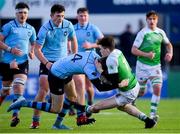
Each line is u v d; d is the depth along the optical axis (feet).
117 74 98.12
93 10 190.39
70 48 123.24
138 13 190.39
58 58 110.63
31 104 103.45
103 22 192.65
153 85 119.44
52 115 135.74
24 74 114.52
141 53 119.14
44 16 189.67
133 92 101.71
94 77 98.27
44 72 109.40
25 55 115.44
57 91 102.22
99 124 115.65
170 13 189.78
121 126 112.16
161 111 146.92
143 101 179.73
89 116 106.73
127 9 190.70
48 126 112.47
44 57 105.19
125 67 99.40
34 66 186.91
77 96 115.03
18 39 115.55
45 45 110.32
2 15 187.11
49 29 108.37
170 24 198.80
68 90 104.83
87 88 131.75
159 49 121.19
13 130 104.47
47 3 189.37
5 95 121.08
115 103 102.22
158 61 120.88
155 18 120.47
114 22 192.65
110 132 101.19
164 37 121.39
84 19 129.59
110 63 97.50
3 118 128.26
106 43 97.86
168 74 193.16
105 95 188.24
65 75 101.19
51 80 102.06
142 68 121.60
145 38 120.16
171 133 100.78
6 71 117.19
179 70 195.52
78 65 99.66
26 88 186.91
